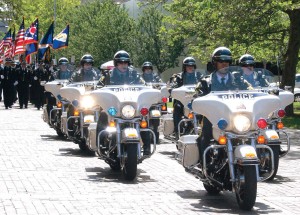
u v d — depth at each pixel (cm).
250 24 4462
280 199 1670
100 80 2081
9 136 3148
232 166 1510
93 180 1916
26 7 8212
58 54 10188
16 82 5469
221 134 1539
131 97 1930
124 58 2052
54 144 2852
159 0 5641
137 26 9625
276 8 4297
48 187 1778
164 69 9569
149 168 2200
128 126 1939
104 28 9931
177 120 2550
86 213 1455
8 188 1747
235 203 1611
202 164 1612
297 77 8038
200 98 1582
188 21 5197
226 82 1641
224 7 4472
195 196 1700
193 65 2639
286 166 2309
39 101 5359
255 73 1997
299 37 4900
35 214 1432
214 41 4819
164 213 1475
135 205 1562
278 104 1584
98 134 1980
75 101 2522
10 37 6041
